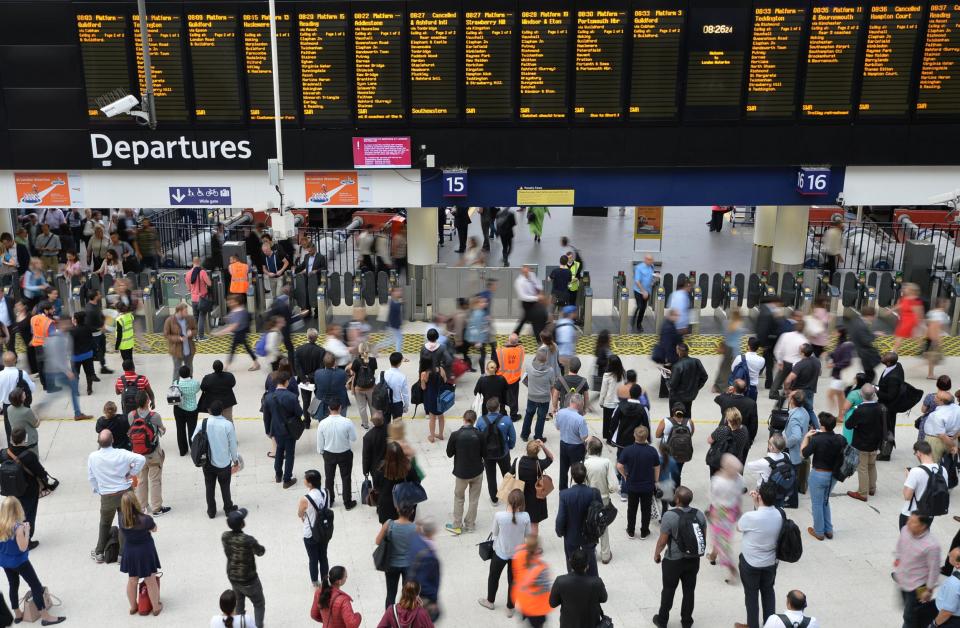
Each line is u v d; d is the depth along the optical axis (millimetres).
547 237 27438
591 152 17312
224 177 17688
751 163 17359
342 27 16531
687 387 12906
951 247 24016
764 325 15250
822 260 24172
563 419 11297
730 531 9930
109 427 11055
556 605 7980
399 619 7535
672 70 16703
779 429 11758
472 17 16422
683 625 9211
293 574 10250
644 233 21500
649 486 10578
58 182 17641
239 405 14922
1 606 9062
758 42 16516
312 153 17406
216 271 19219
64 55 16781
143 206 17875
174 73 16844
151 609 9477
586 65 16703
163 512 11531
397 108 17062
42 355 14992
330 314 19281
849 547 10883
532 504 10008
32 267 17562
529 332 18594
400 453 9961
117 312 15734
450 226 27500
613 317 19531
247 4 16406
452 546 10836
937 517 11477
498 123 17125
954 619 7871
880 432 11664
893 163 17328
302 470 12703
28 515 10672
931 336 15914
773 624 7566
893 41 16500
